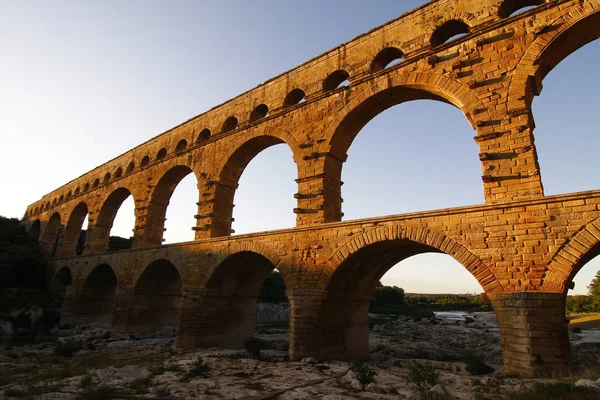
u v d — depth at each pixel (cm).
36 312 5006
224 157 3522
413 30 2508
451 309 15950
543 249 1612
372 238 2111
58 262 5756
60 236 6041
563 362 1472
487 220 1775
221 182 3484
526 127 1855
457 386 1612
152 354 2769
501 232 1727
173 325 4100
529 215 1681
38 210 7456
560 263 1560
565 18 1891
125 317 3806
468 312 13775
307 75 3066
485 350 3266
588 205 1552
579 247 1530
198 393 1493
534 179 1767
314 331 2253
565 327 1511
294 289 2380
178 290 4194
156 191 4272
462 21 2317
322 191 2589
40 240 6719
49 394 1462
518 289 1628
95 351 2984
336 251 2256
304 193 2686
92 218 5219
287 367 2028
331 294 2311
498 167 1880
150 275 3850
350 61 2798
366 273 2514
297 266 2422
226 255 2914
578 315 8425
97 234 5034
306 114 2912
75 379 1798
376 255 2336
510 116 1917
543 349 1509
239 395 1467
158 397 1437
